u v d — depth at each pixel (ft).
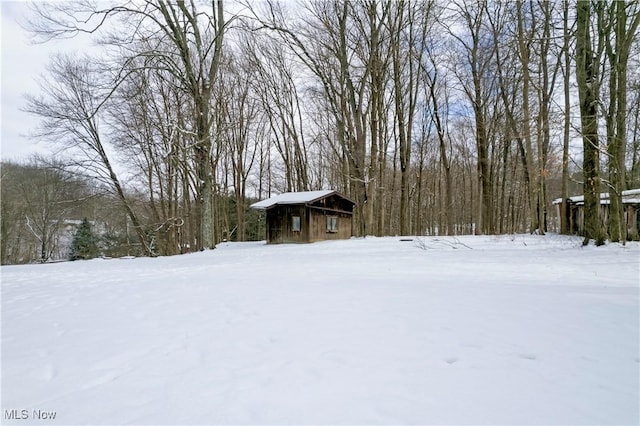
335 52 57.98
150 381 7.09
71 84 57.57
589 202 29.19
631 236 36.14
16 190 83.66
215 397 6.38
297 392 6.47
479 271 19.49
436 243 41.52
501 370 7.18
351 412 5.78
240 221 83.10
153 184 72.90
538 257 25.20
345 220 65.82
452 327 9.70
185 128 52.60
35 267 30.89
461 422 5.43
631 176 58.34
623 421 5.38
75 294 16.22
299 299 13.32
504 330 9.39
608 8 31.01
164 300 14.11
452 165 107.96
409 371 7.20
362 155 57.52
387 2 57.16
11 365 8.02
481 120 63.26
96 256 82.43
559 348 8.20
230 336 9.54
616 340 8.59
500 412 5.69
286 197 57.11
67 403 6.33
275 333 9.64
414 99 66.69
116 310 12.76
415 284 15.78
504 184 78.89
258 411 5.88
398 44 62.39
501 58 60.54
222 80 70.44
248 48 73.77
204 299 13.99
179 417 5.76
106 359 8.26
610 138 29.22
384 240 49.52
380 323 10.19
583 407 5.80
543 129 45.70
